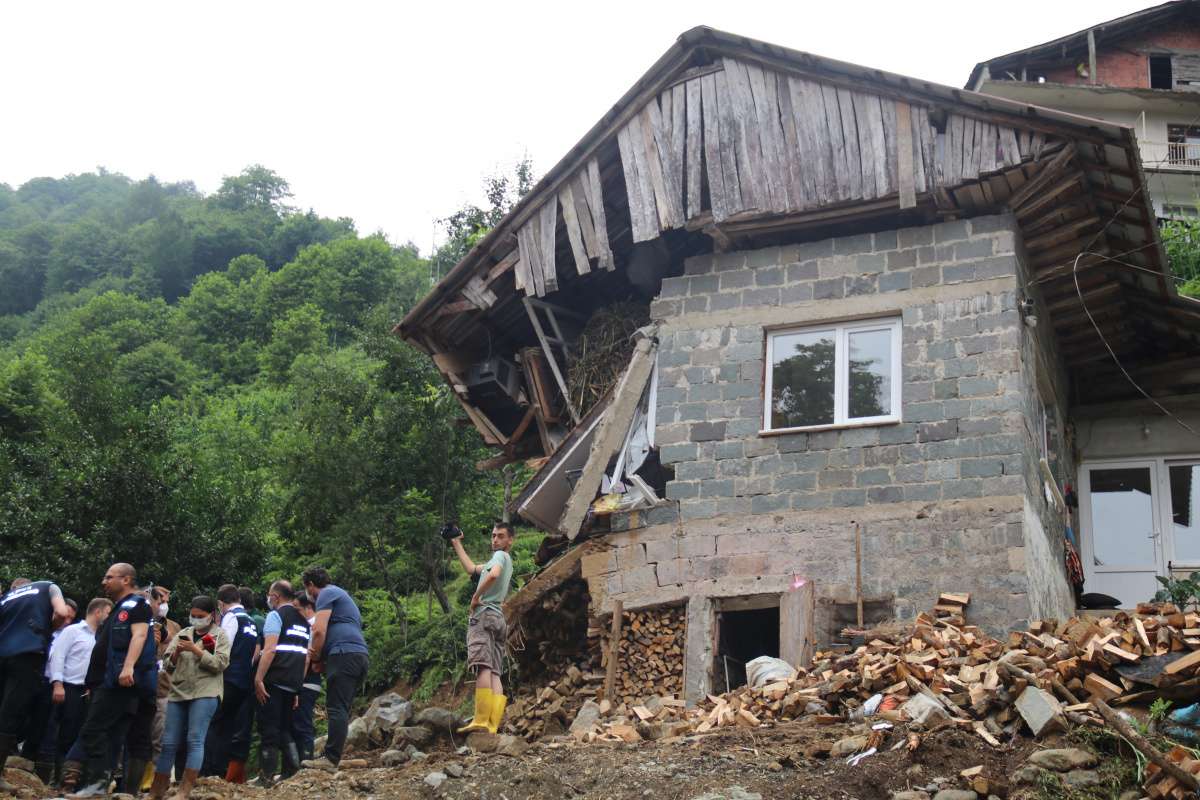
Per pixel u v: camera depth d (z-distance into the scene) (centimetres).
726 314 1469
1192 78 3772
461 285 1633
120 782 1129
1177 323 1641
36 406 3578
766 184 1454
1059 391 1689
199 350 6931
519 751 1044
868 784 888
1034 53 3784
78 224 9631
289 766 1106
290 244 9762
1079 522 1780
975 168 1357
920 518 1316
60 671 1123
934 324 1377
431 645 2447
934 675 1062
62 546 2144
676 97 1531
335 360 3111
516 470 3023
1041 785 853
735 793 880
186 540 2236
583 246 1541
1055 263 1491
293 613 1137
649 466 1495
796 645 1287
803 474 1378
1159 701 929
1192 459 1766
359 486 2700
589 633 1416
